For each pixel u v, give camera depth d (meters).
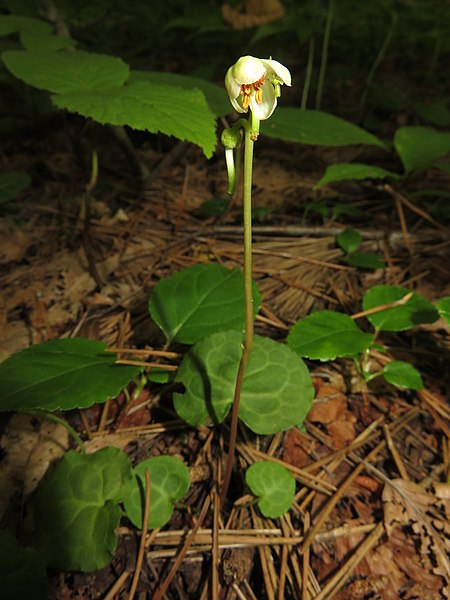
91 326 0.17
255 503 0.12
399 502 0.12
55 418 0.13
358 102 0.36
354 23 0.46
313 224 0.23
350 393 0.15
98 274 0.19
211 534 0.12
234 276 0.16
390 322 0.15
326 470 0.13
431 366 0.16
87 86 0.16
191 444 0.14
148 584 0.11
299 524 0.12
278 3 0.30
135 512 0.12
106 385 0.12
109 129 0.22
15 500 0.12
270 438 0.14
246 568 0.11
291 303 0.18
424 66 0.43
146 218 0.23
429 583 0.11
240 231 0.22
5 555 0.10
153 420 0.14
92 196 0.25
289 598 0.11
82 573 0.11
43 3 0.24
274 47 0.46
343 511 0.12
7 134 0.29
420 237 0.21
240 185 0.26
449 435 0.14
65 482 0.12
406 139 0.23
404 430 0.14
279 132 0.21
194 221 0.23
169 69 0.41
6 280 0.19
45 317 0.18
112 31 0.43
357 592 0.11
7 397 0.12
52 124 0.30
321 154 0.29
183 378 0.13
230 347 0.13
